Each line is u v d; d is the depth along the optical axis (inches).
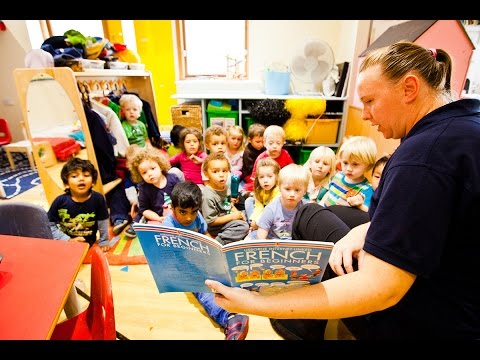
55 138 76.1
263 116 107.8
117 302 52.5
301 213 40.3
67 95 69.9
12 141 152.5
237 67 135.9
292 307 22.0
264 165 68.0
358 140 58.1
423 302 23.5
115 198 83.0
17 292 27.4
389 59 22.2
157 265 28.9
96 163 75.6
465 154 18.8
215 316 47.3
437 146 19.5
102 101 90.1
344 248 30.2
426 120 21.8
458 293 22.2
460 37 58.3
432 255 19.3
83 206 63.7
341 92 112.6
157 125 115.5
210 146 90.5
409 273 19.5
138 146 90.0
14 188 107.7
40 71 67.9
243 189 90.3
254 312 24.0
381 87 22.9
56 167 78.4
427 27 60.9
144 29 139.7
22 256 32.5
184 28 136.1
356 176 59.0
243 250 23.3
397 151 21.9
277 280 25.4
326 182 71.1
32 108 73.4
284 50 128.5
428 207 18.9
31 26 135.9
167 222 55.5
